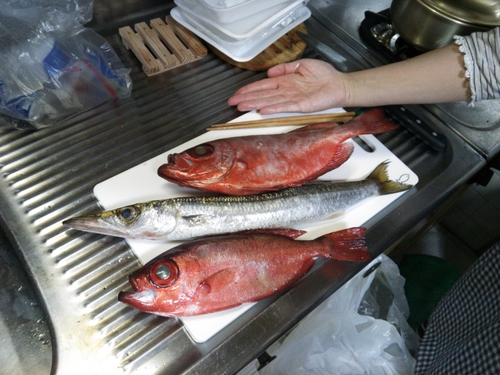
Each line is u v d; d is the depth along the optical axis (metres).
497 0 0.54
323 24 0.71
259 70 0.62
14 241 0.42
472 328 0.43
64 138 0.51
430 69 0.54
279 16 0.59
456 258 0.95
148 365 0.37
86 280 0.41
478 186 0.87
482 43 0.49
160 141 0.53
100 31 0.63
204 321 0.39
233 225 0.43
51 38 0.50
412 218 0.49
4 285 0.48
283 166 0.48
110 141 0.52
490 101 0.62
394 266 0.67
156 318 0.39
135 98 0.57
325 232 0.47
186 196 0.47
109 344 0.37
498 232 0.91
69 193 0.46
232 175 0.46
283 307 0.41
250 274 0.40
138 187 0.47
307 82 0.57
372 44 0.67
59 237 0.43
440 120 0.59
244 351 0.39
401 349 0.56
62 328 0.38
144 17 0.67
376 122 0.52
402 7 0.60
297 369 0.54
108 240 0.43
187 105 0.57
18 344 0.46
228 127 0.54
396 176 0.52
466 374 0.39
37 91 0.49
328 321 0.56
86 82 0.52
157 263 0.37
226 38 0.59
